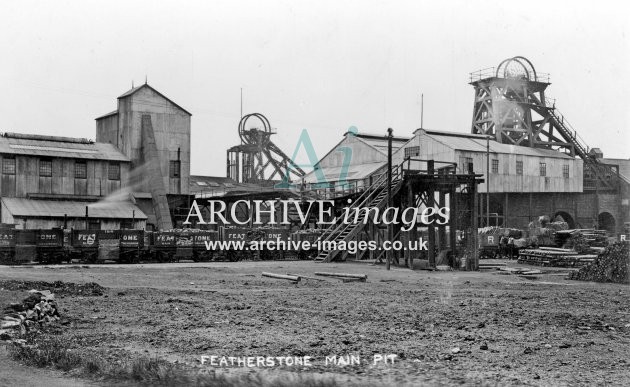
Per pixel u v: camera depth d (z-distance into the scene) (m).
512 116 73.94
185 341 13.24
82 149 57.56
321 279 29.02
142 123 59.81
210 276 30.56
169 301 20.06
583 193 72.88
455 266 38.03
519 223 66.62
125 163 58.44
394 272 34.56
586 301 21.36
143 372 9.80
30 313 14.29
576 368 11.11
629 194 75.62
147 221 57.50
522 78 72.94
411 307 19.12
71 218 52.28
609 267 30.12
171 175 61.53
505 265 42.19
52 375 9.96
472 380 10.00
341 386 8.96
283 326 15.26
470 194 38.38
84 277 28.41
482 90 74.69
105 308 18.34
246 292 23.31
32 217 50.44
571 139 75.69
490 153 62.28
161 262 43.47
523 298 22.09
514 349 12.68
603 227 77.56
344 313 17.56
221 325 15.37
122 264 40.41
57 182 54.66
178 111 62.06
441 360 11.58
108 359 11.12
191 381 9.39
